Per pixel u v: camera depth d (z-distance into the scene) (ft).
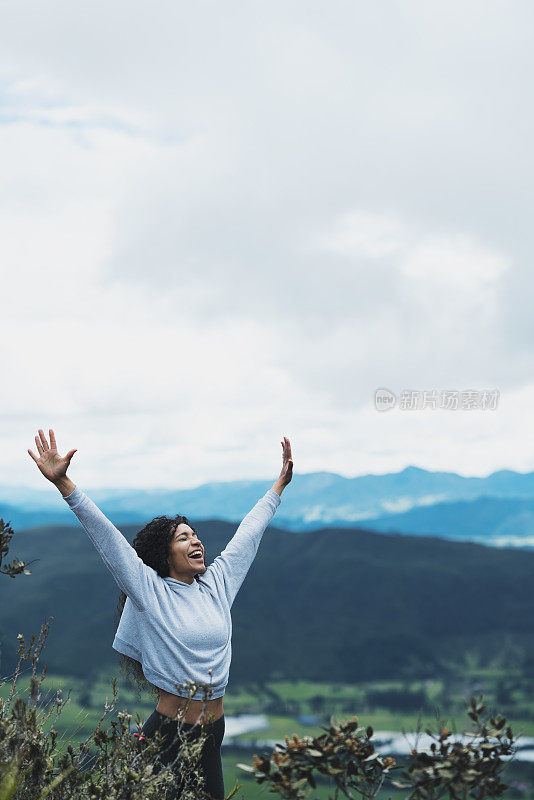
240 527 11.71
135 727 8.91
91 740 8.21
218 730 9.70
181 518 10.67
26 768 7.72
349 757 6.50
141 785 7.75
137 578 9.86
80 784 7.93
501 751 6.32
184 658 9.60
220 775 9.73
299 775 6.50
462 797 6.35
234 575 11.09
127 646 10.03
